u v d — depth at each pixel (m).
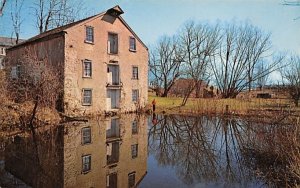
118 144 14.46
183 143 15.46
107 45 26.92
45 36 24.84
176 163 11.39
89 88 25.14
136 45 30.14
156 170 10.35
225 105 31.31
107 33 26.94
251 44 49.16
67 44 23.33
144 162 11.40
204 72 48.34
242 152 12.80
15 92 19.28
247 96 46.88
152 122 23.16
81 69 24.50
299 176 7.85
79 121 21.78
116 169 10.28
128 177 9.42
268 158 10.91
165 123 22.86
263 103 32.56
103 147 13.57
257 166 10.73
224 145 15.02
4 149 12.33
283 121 14.60
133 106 29.78
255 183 9.01
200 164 11.27
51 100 20.30
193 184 8.91
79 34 24.34
